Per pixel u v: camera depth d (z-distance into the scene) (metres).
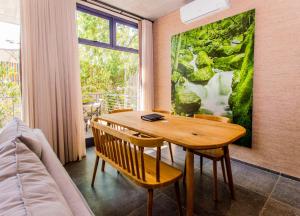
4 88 3.30
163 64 3.94
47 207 0.56
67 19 2.69
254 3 2.52
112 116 2.50
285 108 2.33
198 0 2.79
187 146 1.38
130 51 4.00
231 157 2.94
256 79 2.56
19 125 1.55
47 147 1.44
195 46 3.23
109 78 4.92
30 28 2.40
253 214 1.70
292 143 2.31
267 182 2.25
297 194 2.00
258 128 2.60
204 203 1.85
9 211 0.51
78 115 2.88
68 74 2.76
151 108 4.13
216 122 2.15
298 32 2.17
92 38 3.67
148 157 1.89
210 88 3.08
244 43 2.62
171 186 2.15
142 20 3.86
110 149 1.74
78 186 2.12
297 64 2.20
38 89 2.50
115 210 1.73
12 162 0.82
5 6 2.58
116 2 3.21
